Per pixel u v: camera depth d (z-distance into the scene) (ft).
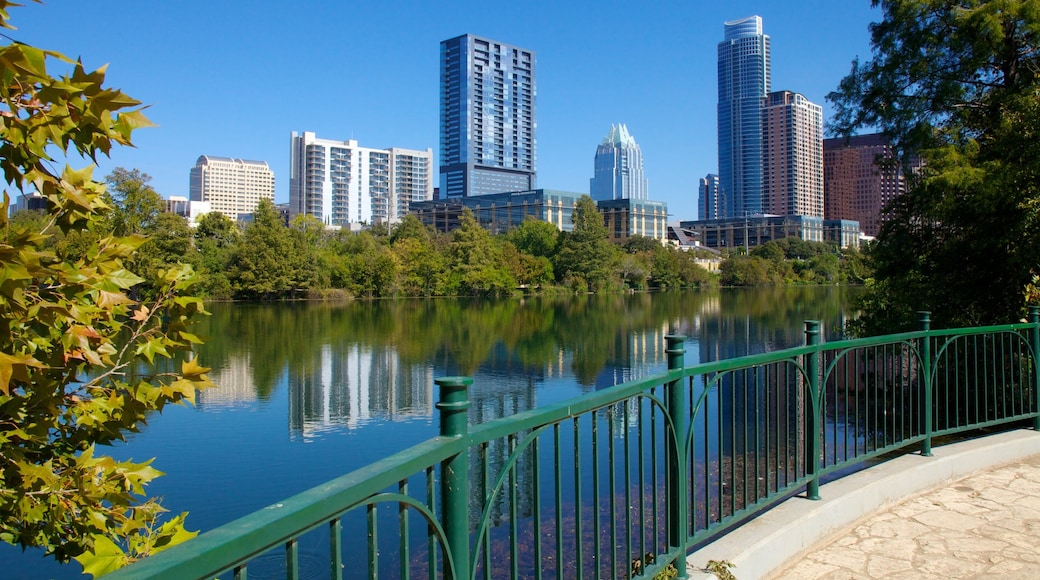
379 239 297.53
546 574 22.95
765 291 335.67
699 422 42.93
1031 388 23.84
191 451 48.49
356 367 92.68
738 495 25.82
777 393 15.78
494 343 120.78
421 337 130.21
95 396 10.44
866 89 55.57
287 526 5.16
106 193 9.88
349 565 26.81
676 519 12.41
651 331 140.36
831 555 14.53
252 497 38.81
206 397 70.28
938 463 19.26
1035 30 43.32
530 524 28.27
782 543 14.07
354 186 622.95
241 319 166.40
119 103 8.47
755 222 589.73
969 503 17.58
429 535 7.34
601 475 33.55
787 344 115.85
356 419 59.47
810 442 16.19
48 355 9.45
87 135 8.53
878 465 18.80
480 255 273.75
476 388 77.46
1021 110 42.50
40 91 7.95
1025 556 14.23
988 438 21.94
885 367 19.25
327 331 140.26
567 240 317.63
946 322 47.44
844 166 519.19
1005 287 45.09
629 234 469.98
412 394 71.97
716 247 615.98
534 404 68.49
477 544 7.98
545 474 35.32
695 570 12.64
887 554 14.52
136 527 10.62
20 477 9.47
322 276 241.96
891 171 56.34
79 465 9.67
